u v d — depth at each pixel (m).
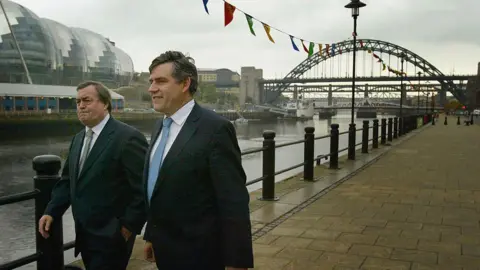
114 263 2.58
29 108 70.62
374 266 3.84
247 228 1.94
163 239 2.01
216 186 1.94
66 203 2.80
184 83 2.05
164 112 2.08
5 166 34.69
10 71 72.25
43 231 2.70
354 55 13.52
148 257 2.29
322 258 4.04
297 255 4.13
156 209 2.01
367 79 140.12
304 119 132.50
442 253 4.18
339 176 9.04
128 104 105.94
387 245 4.43
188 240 1.98
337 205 6.33
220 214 1.95
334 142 10.11
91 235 2.55
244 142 53.69
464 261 3.96
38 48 78.44
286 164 28.86
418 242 4.53
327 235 4.79
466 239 4.64
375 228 5.08
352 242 4.53
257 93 160.62
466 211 5.95
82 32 102.75
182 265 1.99
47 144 51.34
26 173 31.70
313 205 6.33
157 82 2.04
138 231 2.55
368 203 6.47
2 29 72.19
